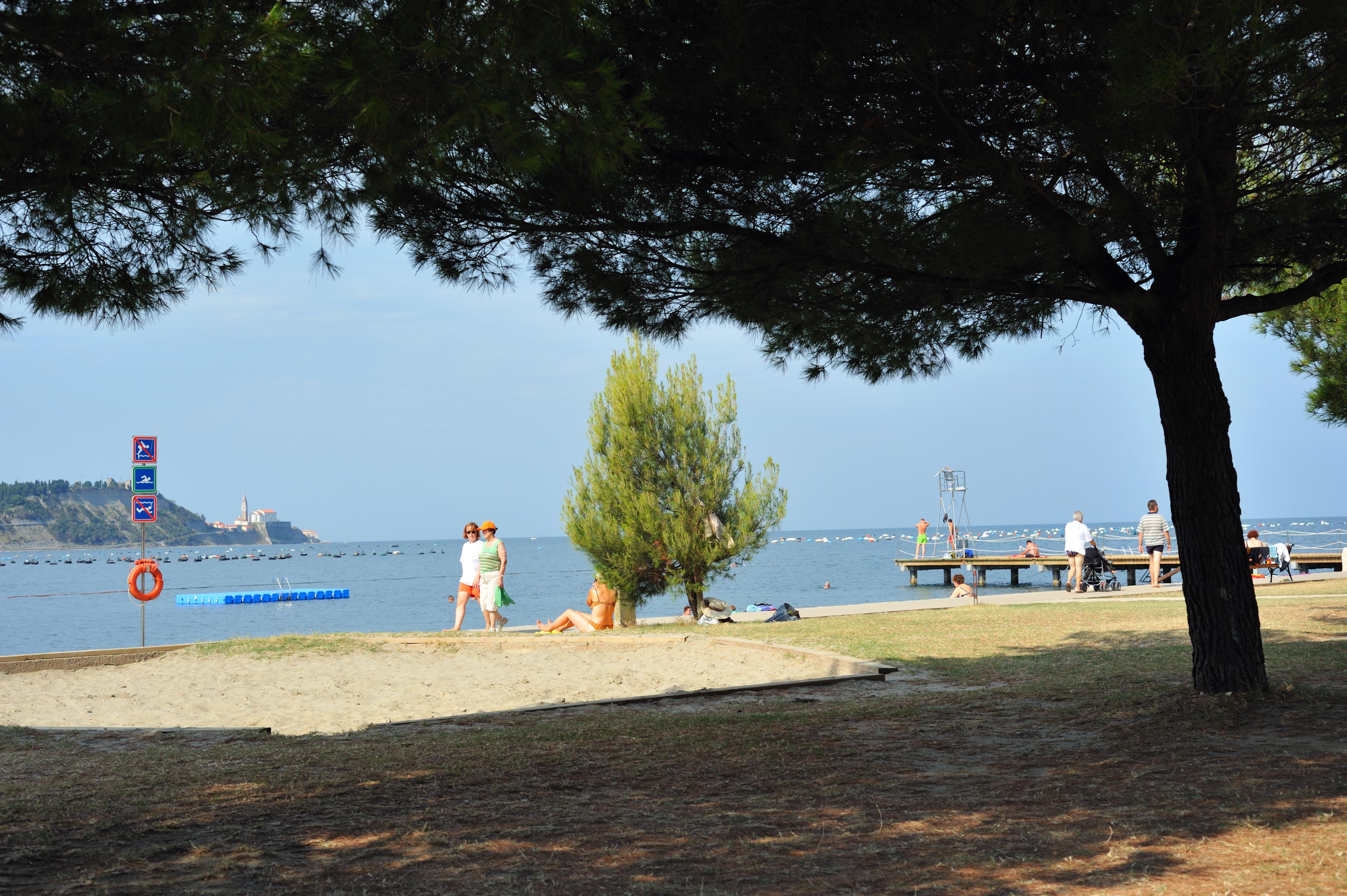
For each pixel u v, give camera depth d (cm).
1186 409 779
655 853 438
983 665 1170
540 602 4044
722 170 709
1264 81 552
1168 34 514
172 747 857
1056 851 423
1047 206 678
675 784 592
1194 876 382
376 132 479
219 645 1546
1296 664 975
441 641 1526
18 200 506
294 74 422
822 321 911
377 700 1144
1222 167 649
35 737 918
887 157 643
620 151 499
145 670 1377
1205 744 629
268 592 5225
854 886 386
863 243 701
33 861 432
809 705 959
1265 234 740
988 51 588
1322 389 1480
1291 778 526
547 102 489
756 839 457
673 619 1950
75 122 445
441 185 662
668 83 620
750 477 1845
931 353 976
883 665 1184
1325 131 611
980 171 632
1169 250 777
